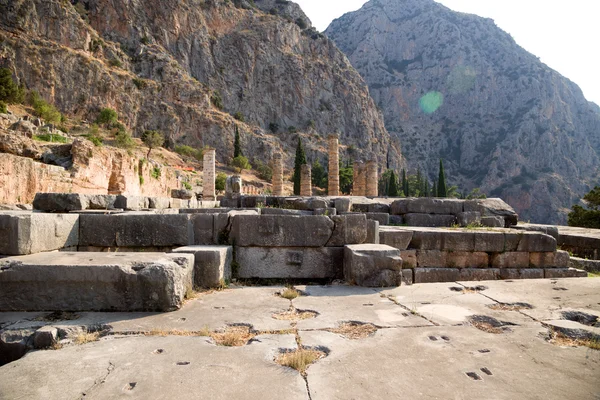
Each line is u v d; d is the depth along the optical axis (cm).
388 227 1153
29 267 527
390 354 386
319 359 373
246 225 762
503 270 942
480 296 606
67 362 367
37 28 7888
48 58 7688
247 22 13700
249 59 12788
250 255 764
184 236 757
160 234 755
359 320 489
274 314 517
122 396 305
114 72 8825
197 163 8600
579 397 309
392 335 438
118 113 8575
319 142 12950
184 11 11600
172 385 321
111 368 353
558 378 340
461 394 311
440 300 586
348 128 14812
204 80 11719
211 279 658
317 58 15288
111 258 575
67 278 526
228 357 376
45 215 647
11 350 430
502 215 1489
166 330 453
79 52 8262
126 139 6694
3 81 5941
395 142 17588
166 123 9388
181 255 609
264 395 306
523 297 598
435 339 428
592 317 507
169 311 526
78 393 310
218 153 10069
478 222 1346
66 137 3859
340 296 611
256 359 372
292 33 14562
